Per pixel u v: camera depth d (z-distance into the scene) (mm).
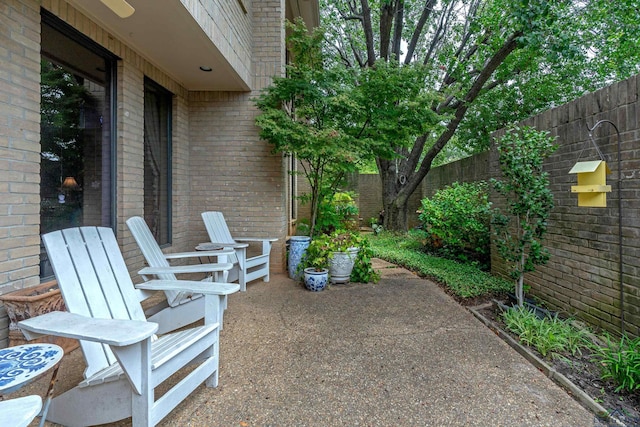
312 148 4398
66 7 2771
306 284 4281
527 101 8836
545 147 3152
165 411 1644
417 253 6539
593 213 3012
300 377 2215
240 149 5066
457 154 17172
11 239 2273
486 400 1979
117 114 3516
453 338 2844
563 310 3406
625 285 2654
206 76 4461
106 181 3447
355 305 3693
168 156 4707
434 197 6926
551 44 5957
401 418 1812
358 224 11328
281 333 2928
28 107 2400
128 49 3604
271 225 5109
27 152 2395
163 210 4598
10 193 2268
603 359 2340
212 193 5098
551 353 2496
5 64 2232
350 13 9945
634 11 5855
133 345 1488
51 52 2783
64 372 2256
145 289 2381
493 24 7320
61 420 1663
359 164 5281
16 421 902
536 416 1838
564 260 3396
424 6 8945
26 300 2084
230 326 3076
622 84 2686
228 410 1866
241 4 4422
